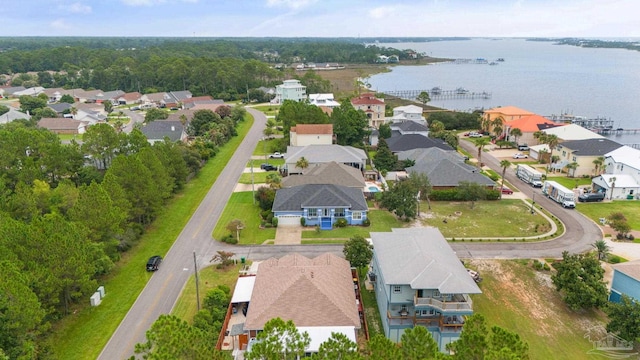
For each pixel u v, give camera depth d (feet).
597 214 239.50
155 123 395.75
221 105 503.20
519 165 309.01
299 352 98.63
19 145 244.83
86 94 633.20
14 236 135.64
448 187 266.98
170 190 239.71
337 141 376.27
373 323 147.54
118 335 138.51
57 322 143.54
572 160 309.01
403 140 350.23
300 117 382.22
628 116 567.59
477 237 210.79
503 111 437.17
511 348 94.12
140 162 205.87
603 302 146.82
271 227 222.28
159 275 175.11
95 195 168.66
